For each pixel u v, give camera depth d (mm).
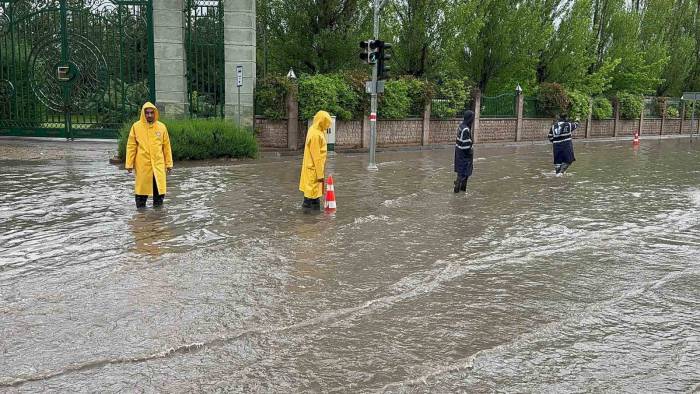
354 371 4730
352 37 24781
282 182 14320
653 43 44125
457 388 4512
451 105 28578
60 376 4520
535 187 15133
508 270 7695
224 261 7641
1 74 21594
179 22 20328
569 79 36469
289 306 6117
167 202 11430
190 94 21250
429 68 28766
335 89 22594
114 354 4891
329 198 11109
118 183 13250
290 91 21516
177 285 6648
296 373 4676
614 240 9523
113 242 8383
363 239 9047
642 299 6699
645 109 44844
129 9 20750
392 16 27750
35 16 21125
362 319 5836
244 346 5141
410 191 13789
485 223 10516
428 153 24156
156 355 4887
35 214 10023
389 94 25047
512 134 32688
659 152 28500
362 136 24625
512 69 33156
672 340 5543
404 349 5172
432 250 8531
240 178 14867
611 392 4516
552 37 35438
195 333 5355
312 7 24406
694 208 12578
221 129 18391
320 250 8336
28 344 5047
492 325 5785
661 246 9219
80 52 21016
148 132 10500
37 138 21500
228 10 20438
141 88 21234
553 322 5902
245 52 20641
